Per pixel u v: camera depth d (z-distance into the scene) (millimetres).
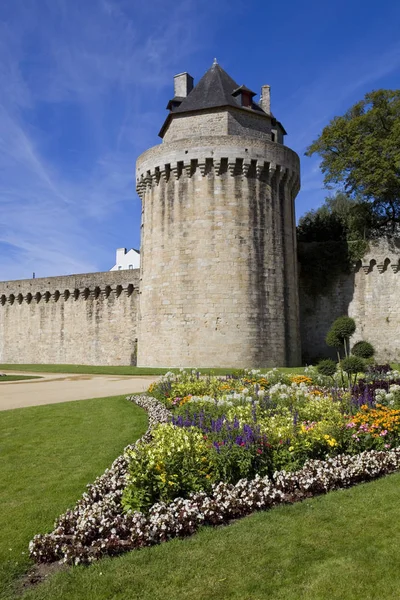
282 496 7613
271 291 31047
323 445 9375
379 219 38812
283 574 5551
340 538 6402
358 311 35969
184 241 31016
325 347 36594
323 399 12703
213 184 30969
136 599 5113
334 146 36688
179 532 6508
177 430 8812
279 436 8930
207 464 7930
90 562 5832
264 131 34156
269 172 31703
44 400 19469
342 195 52094
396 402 12305
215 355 29609
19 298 46469
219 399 13273
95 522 6297
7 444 11664
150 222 33062
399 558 5840
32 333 45250
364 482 8727
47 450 11008
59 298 44188
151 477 7129
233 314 29891
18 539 6434
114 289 41188
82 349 42156
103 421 14148
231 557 5926
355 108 36031
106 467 9477
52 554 5918
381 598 5047
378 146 33906
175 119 33750
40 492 8203
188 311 30359
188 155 31141
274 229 31766
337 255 36938
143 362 32500
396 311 34812
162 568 5668
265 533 6531
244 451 8109
